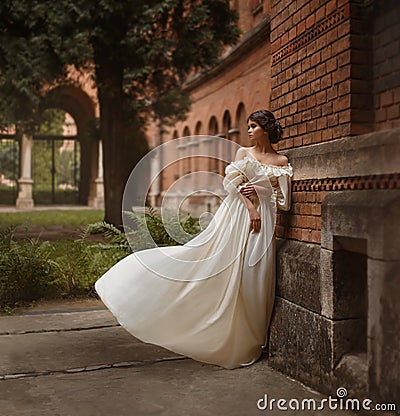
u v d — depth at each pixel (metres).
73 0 11.46
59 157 35.38
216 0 13.09
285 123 4.05
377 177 2.81
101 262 6.79
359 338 3.17
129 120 14.13
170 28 12.97
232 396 3.20
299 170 3.73
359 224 2.87
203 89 21.89
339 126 3.29
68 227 14.88
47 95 14.06
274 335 3.79
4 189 32.12
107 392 3.25
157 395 3.21
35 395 3.20
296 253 3.64
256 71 16.38
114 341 4.40
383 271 2.66
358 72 3.19
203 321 3.73
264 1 14.60
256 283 3.74
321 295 3.26
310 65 3.66
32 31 12.32
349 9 3.18
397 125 2.95
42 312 5.51
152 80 13.83
